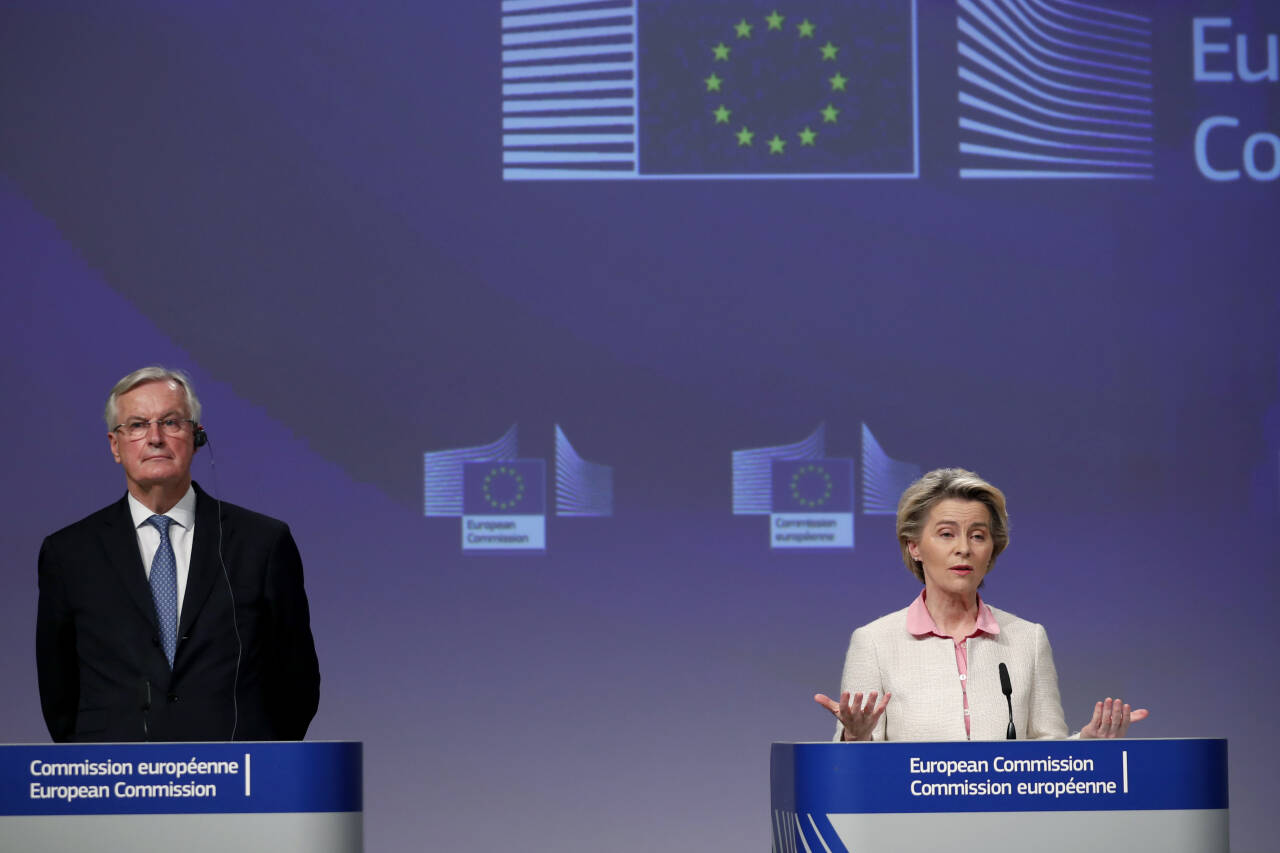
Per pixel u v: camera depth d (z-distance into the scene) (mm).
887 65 10938
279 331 10656
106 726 5957
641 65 10898
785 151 10898
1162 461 10828
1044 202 10930
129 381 6262
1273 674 10703
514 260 10789
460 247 10781
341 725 10438
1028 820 4570
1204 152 10984
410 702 10492
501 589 10609
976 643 5961
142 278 10602
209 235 10664
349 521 10578
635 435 10734
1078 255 10906
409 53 10852
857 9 10953
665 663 10602
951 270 10883
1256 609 10750
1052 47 10992
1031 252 10898
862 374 10805
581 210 10836
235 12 10797
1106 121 10984
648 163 10852
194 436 6305
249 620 6203
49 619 6207
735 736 10562
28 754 4664
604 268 10805
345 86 10805
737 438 10750
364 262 10734
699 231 10852
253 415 10594
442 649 10539
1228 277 10914
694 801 10508
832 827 4566
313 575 10516
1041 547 10742
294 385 10633
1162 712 10664
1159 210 10945
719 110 10898
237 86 10750
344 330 10688
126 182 10648
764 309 10828
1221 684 10688
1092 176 10953
